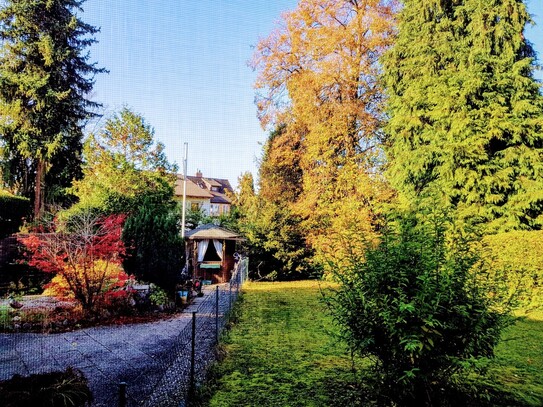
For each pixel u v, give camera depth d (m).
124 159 19.66
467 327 3.99
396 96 18.58
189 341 7.32
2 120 21.33
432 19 18.02
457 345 4.05
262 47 20.77
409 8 18.83
